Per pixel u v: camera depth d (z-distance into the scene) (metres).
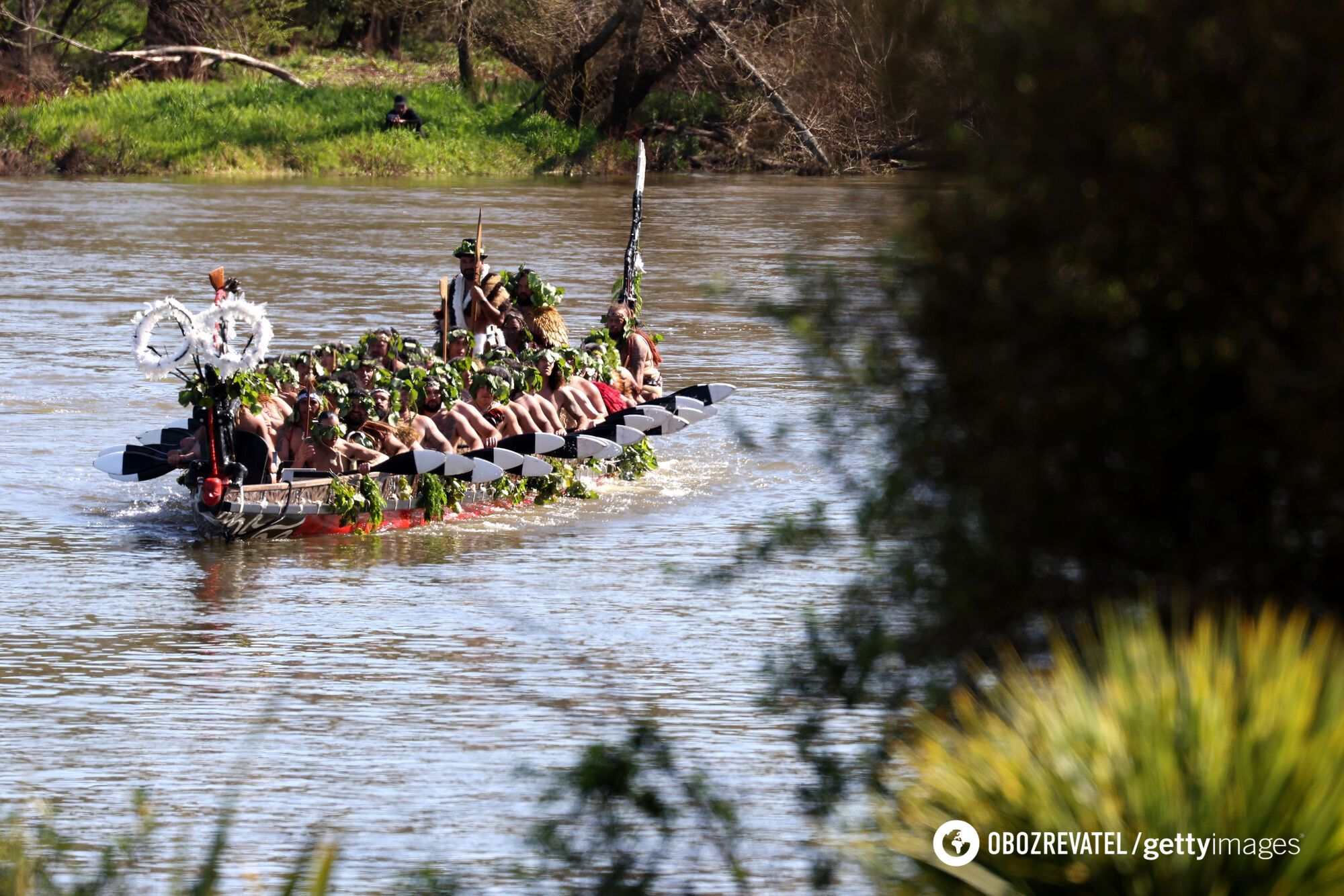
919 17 20.86
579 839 27.12
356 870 29.83
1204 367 19.78
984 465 21.14
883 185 21.69
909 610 22.83
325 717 38.12
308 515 55.97
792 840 28.69
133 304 110.25
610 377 71.12
